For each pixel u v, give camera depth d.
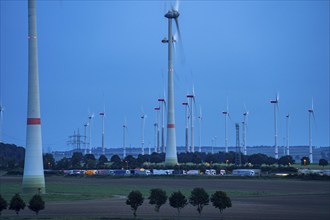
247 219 82.50
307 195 131.12
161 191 88.62
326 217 86.38
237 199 120.12
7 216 85.38
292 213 92.12
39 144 143.25
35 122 143.12
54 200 119.50
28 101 143.75
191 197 86.81
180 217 84.50
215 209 99.56
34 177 141.50
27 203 109.38
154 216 85.94
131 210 96.50
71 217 82.69
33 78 143.88
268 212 93.62
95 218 81.06
